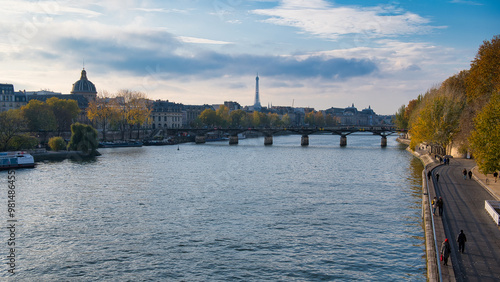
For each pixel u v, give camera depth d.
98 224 62.12
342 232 57.69
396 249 51.12
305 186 91.75
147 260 48.78
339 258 48.62
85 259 49.16
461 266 38.38
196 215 66.69
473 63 114.38
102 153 173.00
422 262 47.16
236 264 47.47
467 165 107.75
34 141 146.88
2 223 62.66
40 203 74.75
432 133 130.00
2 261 48.59
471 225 50.53
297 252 50.66
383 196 80.12
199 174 110.88
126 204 74.12
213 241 54.62
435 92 157.12
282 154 174.25
